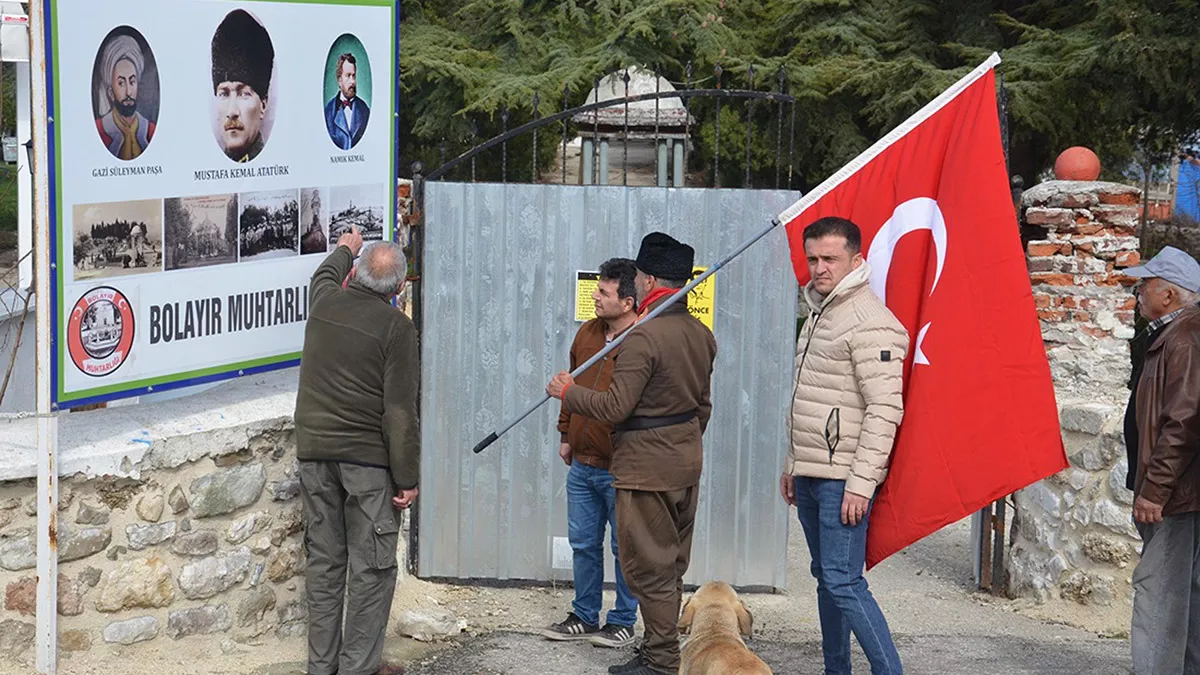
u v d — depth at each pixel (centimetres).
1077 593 634
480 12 1567
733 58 1388
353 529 493
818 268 452
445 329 633
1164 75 1179
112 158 459
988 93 489
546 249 627
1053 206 775
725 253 623
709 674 425
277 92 527
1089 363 763
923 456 474
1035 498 668
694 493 505
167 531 484
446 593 639
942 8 1425
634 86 1220
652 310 497
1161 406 473
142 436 477
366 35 570
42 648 453
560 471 641
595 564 561
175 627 491
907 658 548
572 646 557
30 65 430
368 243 588
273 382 569
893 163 505
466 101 1402
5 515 448
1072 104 1306
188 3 482
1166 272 480
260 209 525
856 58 1381
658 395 482
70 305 448
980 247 483
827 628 486
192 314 500
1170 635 483
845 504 443
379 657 506
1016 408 479
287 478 525
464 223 627
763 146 1440
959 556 775
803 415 461
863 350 443
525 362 634
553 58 1484
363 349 479
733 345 631
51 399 443
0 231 612
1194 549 483
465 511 646
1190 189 1706
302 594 536
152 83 472
